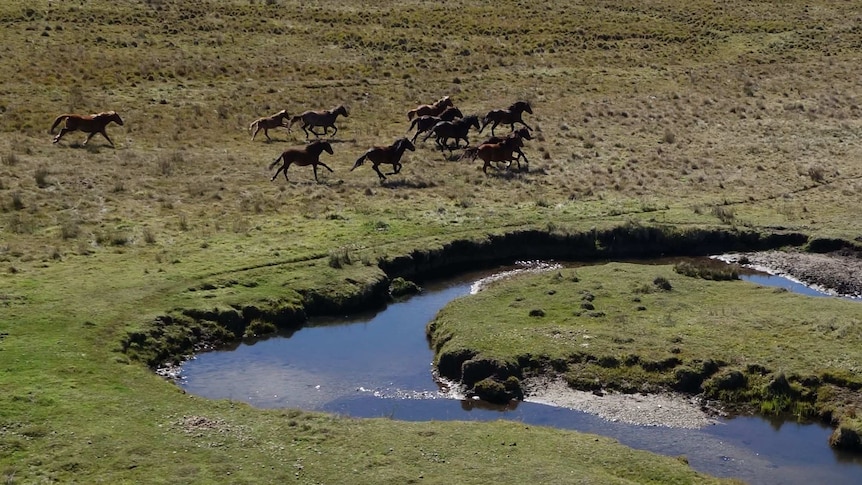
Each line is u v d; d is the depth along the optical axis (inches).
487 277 1185.4
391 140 1781.5
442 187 1483.8
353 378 892.0
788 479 721.0
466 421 773.3
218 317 976.3
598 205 1400.1
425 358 944.3
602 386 865.5
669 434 791.1
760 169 1646.2
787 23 2906.0
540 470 675.4
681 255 1275.8
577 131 1873.8
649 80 2331.4
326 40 2508.6
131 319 931.3
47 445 677.3
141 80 2039.9
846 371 856.9
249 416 756.0
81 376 799.1
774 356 889.5
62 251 1119.6
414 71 2305.6
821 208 1412.4
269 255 1141.7
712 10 3048.7
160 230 1223.5
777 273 1203.9
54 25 2357.3
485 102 2082.9
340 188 1453.0
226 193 1407.5
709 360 879.7
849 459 754.2
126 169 1492.4
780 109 2105.1
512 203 1400.1
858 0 3223.4
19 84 1907.0
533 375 879.7
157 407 757.9
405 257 1168.8
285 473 661.3
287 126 1785.2
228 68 2192.4
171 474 650.8
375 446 708.7
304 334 997.2
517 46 2571.4
